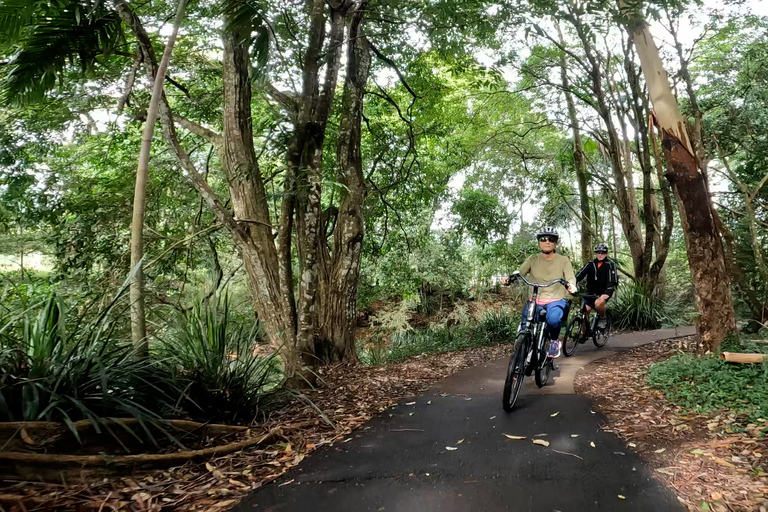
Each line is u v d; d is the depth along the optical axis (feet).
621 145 59.11
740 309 28.78
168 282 29.40
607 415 15.99
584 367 24.39
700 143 26.43
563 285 19.21
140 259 15.20
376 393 20.99
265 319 22.79
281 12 22.49
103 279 29.35
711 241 22.41
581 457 12.45
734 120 36.47
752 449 12.15
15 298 16.90
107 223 32.32
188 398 14.01
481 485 11.00
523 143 61.87
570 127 52.90
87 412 11.42
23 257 33.30
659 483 10.77
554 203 62.08
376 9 29.50
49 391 11.51
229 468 12.43
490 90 48.37
